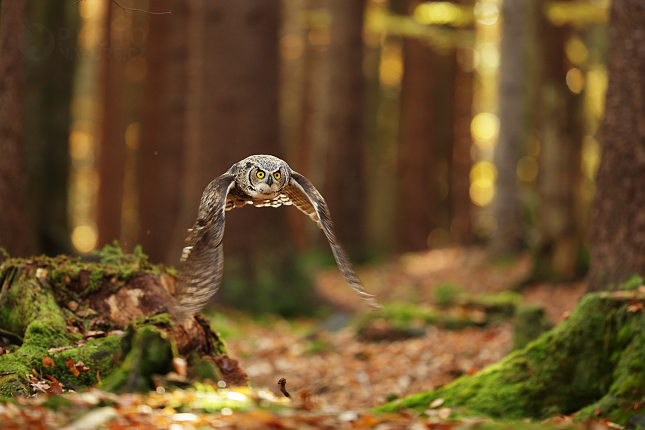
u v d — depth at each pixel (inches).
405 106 1240.8
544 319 352.8
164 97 969.5
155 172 977.5
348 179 1027.9
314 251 1034.7
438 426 166.7
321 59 1195.3
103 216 1039.0
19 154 331.0
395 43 1536.7
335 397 357.4
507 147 812.6
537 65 673.6
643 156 306.8
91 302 235.9
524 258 778.2
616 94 315.9
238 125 629.0
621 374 236.4
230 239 616.1
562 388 244.7
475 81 1475.1
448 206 1378.0
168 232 949.2
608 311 247.6
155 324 209.5
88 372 209.5
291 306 609.0
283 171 177.3
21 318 230.4
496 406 244.1
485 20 885.8
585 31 824.9
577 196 641.0
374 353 432.8
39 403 170.6
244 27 629.6
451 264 887.1
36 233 594.2
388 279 878.4
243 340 485.7
